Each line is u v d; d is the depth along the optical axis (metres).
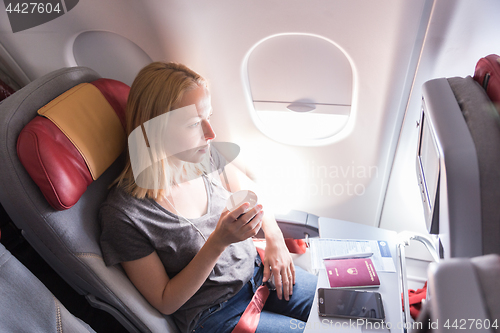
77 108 0.86
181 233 0.90
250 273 1.04
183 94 0.81
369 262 0.96
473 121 0.58
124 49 1.25
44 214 0.77
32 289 0.69
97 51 1.29
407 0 0.91
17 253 1.54
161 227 0.87
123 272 0.90
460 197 0.56
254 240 1.24
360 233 1.09
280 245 1.13
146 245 0.86
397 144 1.25
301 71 1.17
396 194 1.41
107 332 1.34
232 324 0.95
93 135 0.87
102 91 0.96
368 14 0.95
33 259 1.55
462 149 0.55
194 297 0.96
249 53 1.14
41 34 1.23
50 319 0.70
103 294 0.85
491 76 0.64
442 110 0.63
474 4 0.88
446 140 0.57
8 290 0.65
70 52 1.29
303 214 1.33
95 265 0.83
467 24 0.92
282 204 1.56
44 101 0.84
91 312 1.41
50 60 1.32
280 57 1.15
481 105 0.60
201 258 0.85
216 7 1.04
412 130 1.18
